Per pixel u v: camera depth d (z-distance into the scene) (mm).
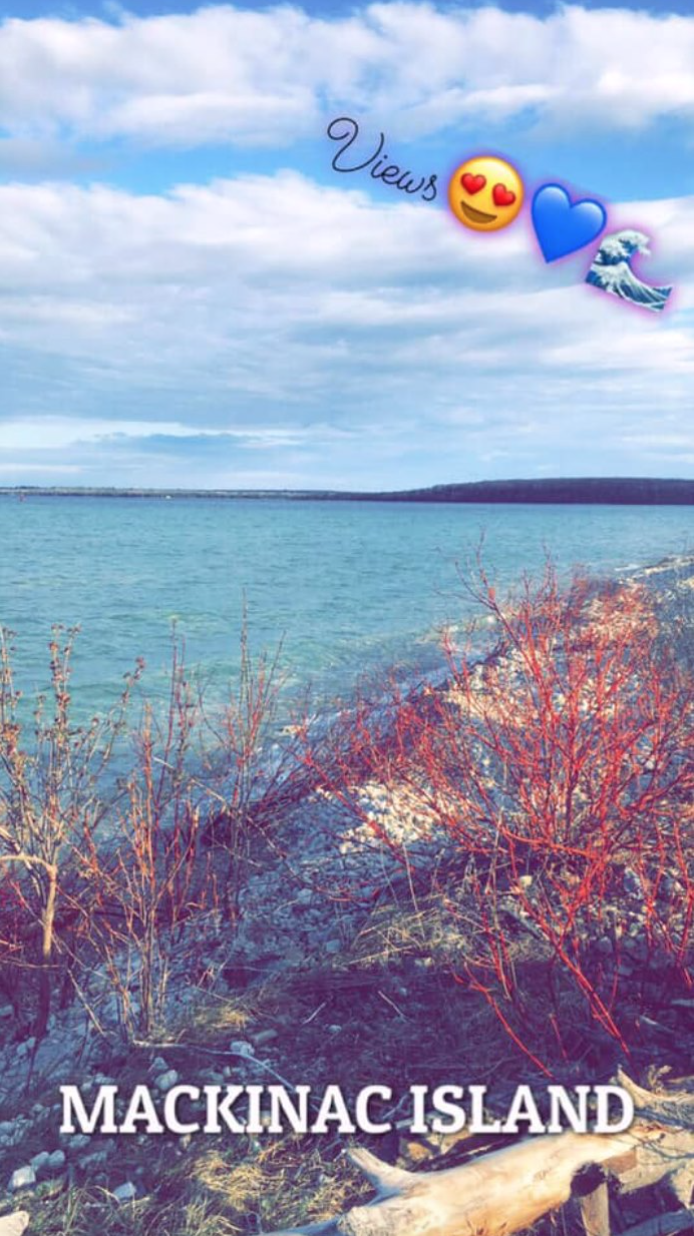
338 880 6309
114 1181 3807
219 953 5633
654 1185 3254
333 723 9359
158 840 7125
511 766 6523
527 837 5812
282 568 40969
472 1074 4137
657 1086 3715
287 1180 3689
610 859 5352
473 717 7973
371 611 24453
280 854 6797
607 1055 4105
